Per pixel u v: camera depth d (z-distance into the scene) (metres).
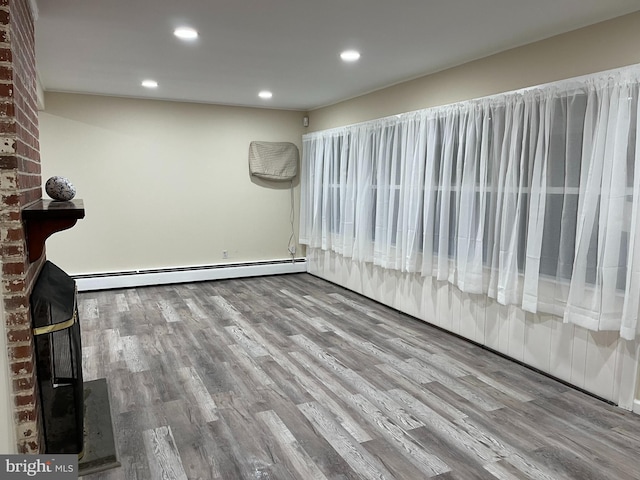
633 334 2.71
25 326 1.84
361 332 4.26
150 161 5.91
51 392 2.13
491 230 3.69
